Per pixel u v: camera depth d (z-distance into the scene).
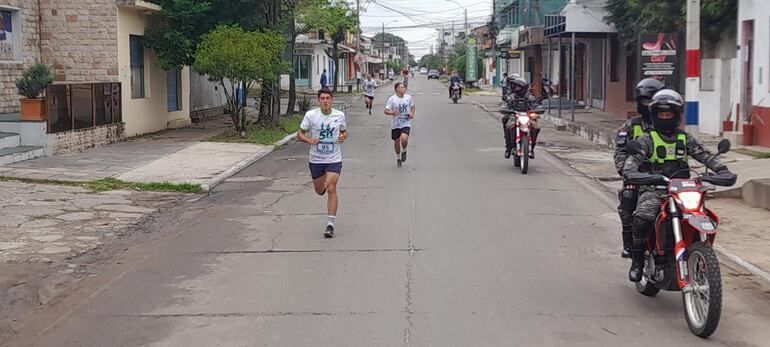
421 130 25.36
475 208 11.52
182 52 22.31
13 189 12.94
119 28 20.72
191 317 6.64
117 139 20.38
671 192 6.22
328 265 8.30
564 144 21.33
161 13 22.44
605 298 7.11
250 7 22.69
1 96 19.98
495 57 72.94
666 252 6.49
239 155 18.00
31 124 16.61
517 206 11.73
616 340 5.98
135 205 12.02
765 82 17.41
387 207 11.57
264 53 20.77
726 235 10.03
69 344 6.03
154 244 9.49
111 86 20.09
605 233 9.91
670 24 21.11
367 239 9.51
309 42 62.78
